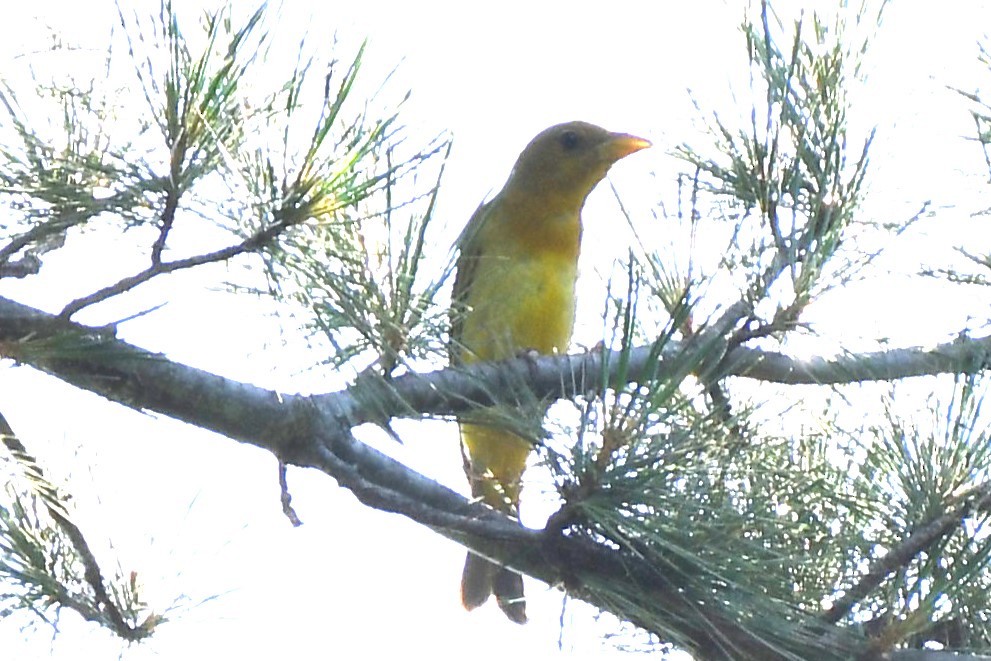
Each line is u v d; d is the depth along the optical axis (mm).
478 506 7227
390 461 7219
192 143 5414
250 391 6879
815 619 6336
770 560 6145
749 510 6152
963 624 6840
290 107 5566
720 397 6809
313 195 5582
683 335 7184
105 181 5547
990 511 6648
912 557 6477
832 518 6926
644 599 6160
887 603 6539
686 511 5941
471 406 6902
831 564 6715
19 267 5965
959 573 6387
